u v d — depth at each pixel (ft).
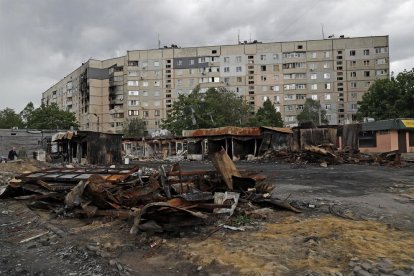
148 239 20.63
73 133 99.81
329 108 266.36
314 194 35.63
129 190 28.55
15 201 37.24
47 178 36.17
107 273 15.74
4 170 68.69
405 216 24.84
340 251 17.21
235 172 31.01
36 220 27.78
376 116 161.89
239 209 26.16
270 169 70.49
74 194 28.22
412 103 151.02
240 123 195.31
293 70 271.08
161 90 283.79
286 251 17.53
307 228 21.80
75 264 17.21
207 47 280.92
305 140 110.83
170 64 284.00
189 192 28.58
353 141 116.67
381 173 57.52
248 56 276.41
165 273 15.69
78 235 22.70
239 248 18.31
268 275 14.55
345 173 58.13
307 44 270.67
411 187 39.96
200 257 17.10
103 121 304.30
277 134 112.27
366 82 263.29
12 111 268.41
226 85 277.03
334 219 24.14
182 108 181.16
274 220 24.58
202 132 119.03
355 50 265.34
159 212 21.47
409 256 16.30
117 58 299.99
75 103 341.21
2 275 16.12
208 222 23.50
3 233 24.57
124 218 24.82
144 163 108.37
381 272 14.43
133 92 284.00
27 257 18.78
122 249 19.22
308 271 14.69
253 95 274.98
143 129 248.93
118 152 107.76
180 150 154.20
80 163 99.96
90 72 302.45
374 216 25.02
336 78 266.77
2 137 132.98
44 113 215.72
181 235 21.27
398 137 112.16
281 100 271.90
